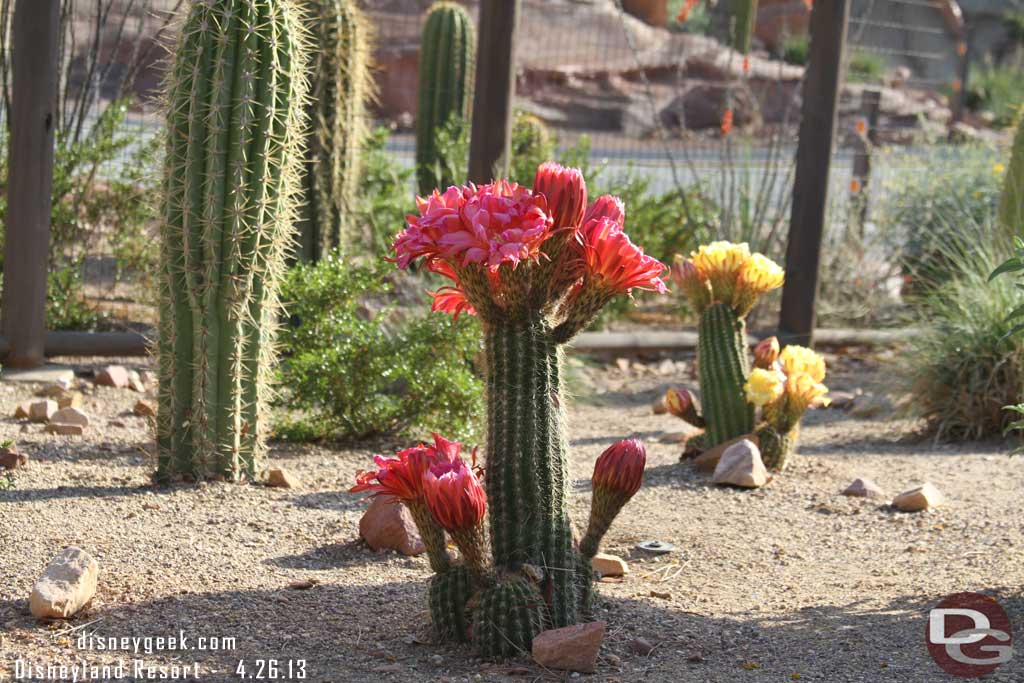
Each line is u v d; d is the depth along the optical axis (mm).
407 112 18078
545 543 2754
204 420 4156
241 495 4098
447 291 2904
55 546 3393
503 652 2711
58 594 2895
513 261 2514
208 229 4039
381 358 4969
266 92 4066
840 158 12633
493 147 6121
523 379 2713
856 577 3568
